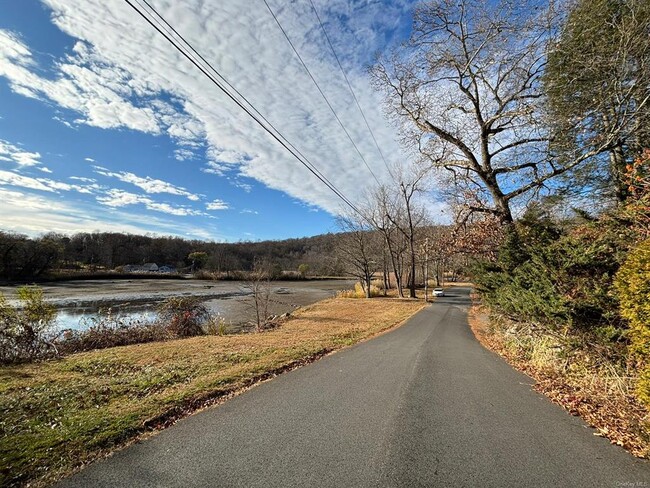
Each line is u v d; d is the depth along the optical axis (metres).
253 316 21.16
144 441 3.65
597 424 4.14
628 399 4.66
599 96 10.12
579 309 5.84
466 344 10.57
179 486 2.82
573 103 11.19
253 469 3.08
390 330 13.91
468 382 6.07
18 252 47.81
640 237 5.42
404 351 9.04
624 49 8.81
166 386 5.50
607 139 10.32
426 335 12.47
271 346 9.20
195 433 3.85
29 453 3.29
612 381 5.12
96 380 5.86
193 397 4.94
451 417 4.36
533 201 14.58
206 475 2.98
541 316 7.28
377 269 38.69
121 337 11.30
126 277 62.53
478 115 15.30
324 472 3.04
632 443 3.60
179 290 41.47
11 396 4.97
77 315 20.78
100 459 3.26
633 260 3.88
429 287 54.12
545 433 3.90
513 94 14.35
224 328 14.88
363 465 3.16
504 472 3.05
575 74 10.72
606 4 9.48
